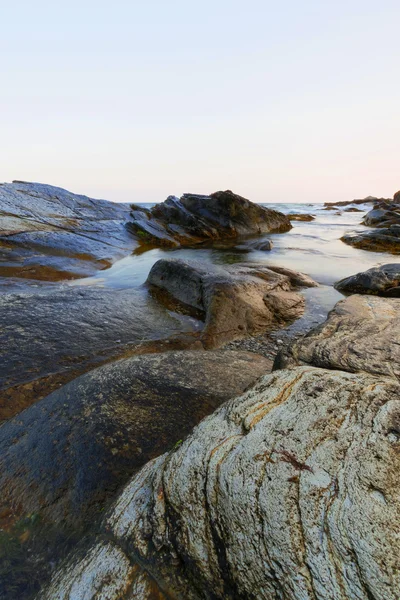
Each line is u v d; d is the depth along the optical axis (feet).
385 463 5.52
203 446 7.02
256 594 5.10
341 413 6.65
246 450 6.44
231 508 5.79
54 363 16.02
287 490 5.59
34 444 10.30
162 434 10.41
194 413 11.40
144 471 8.20
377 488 5.24
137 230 58.75
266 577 5.09
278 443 6.34
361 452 5.76
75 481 9.07
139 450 9.84
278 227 78.48
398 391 7.13
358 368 12.79
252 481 5.88
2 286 29.17
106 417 10.95
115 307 23.61
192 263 28.25
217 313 21.50
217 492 6.09
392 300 21.34
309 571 4.85
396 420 6.19
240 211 71.51
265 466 6.02
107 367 14.25
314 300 27.61
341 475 5.53
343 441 6.05
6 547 7.69
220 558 5.60
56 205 57.72
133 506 7.23
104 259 42.70
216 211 71.15
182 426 10.79
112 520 7.23
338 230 79.05
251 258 45.06
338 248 52.80
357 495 5.22
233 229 69.36
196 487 6.37
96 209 64.64
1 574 7.11
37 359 16.19
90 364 16.24
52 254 40.29
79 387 12.69
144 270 37.93
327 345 14.47
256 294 24.36
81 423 10.79
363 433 6.10
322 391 7.47
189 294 25.48
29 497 8.81
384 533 4.78
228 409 7.91
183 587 5.77
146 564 6.17
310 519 5.21
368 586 4.50
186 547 5.98
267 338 21.08
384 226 73.46
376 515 4.95
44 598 6.31
